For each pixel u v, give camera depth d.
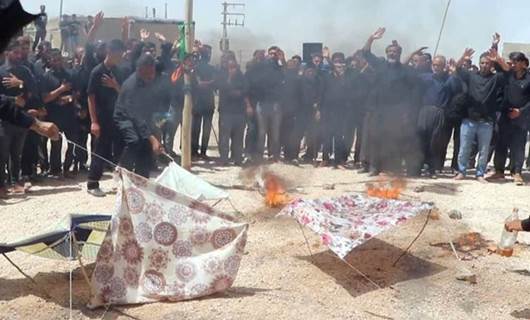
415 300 4.66
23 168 8.43
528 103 9.38
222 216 4.61
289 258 5.49
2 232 6.11
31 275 4.90
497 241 6.24
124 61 8.94
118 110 7.17
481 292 4.88
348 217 5.25
